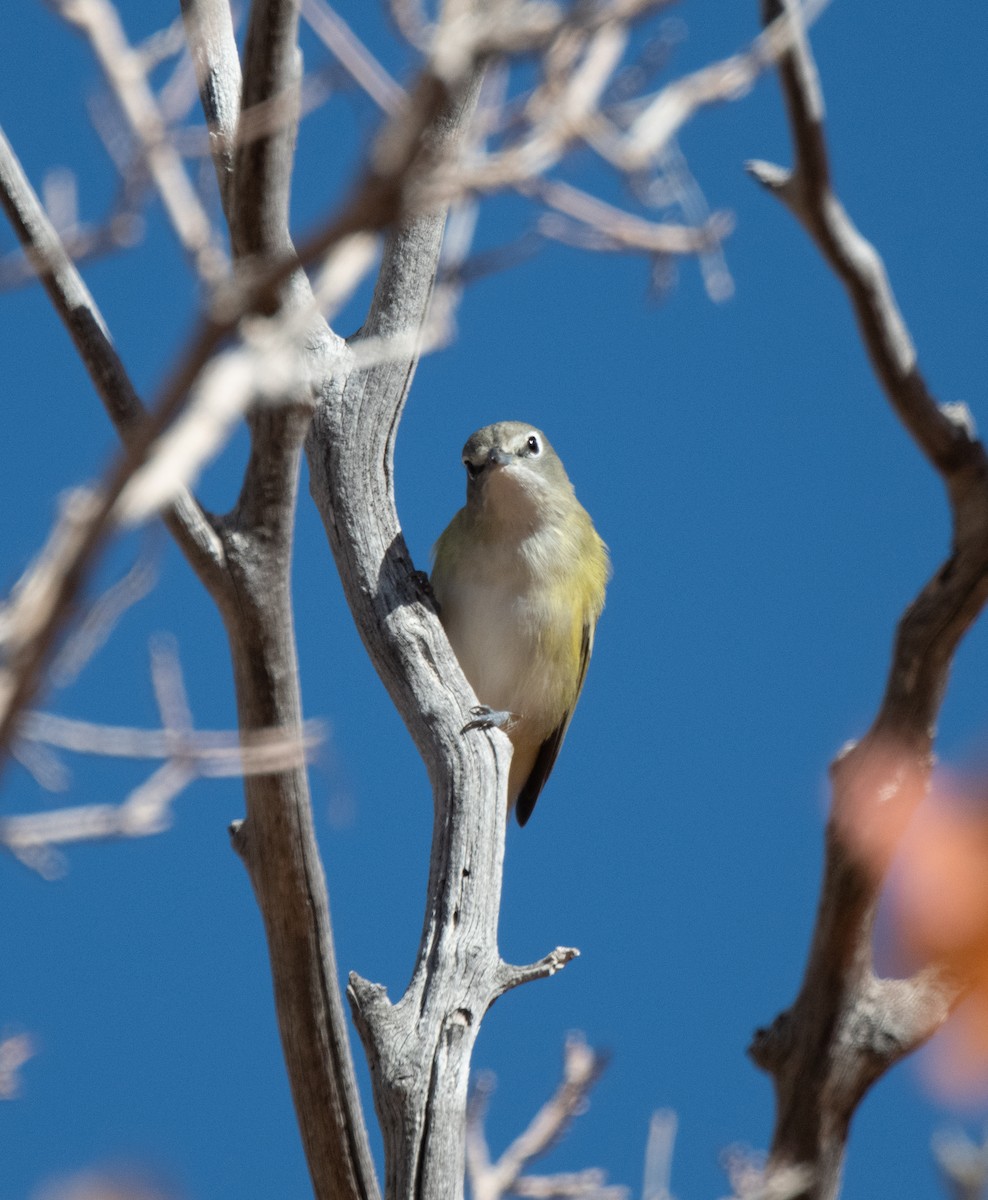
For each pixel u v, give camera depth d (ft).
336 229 9.97
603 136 13.29
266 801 26.66
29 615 9.39
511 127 13.24
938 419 17.71
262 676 24.84
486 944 30.76
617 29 13.02
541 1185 23.61
